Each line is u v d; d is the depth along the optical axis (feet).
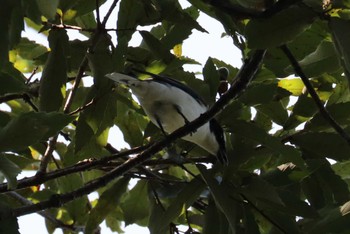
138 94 27.02
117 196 26.66
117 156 23.34
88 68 26.43
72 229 30.12
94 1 24.57
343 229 22.11
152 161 26.25
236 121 22.53
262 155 24.29
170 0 24.45
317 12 16.46
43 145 28.45
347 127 24.59
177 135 22.33
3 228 20.38
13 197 26.71
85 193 22.41
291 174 24.76
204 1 17.51
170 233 26.99
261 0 17.31
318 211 23.39
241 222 25.18
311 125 25.22
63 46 22.67
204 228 24.49
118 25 24.43
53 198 21.94
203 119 22.08
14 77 19.75
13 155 27.99
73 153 25.20
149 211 27.99
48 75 21.44
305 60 21.61
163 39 25.30
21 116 16.84
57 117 17.53
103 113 23.26
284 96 27.45
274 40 16.75
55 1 14.06
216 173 22.99
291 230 23.52
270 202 22.94
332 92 27.27
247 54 21.91
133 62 26.78
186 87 27.73
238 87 21.06
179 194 23.61
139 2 24.31
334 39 16.22
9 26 13.99
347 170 27.09
